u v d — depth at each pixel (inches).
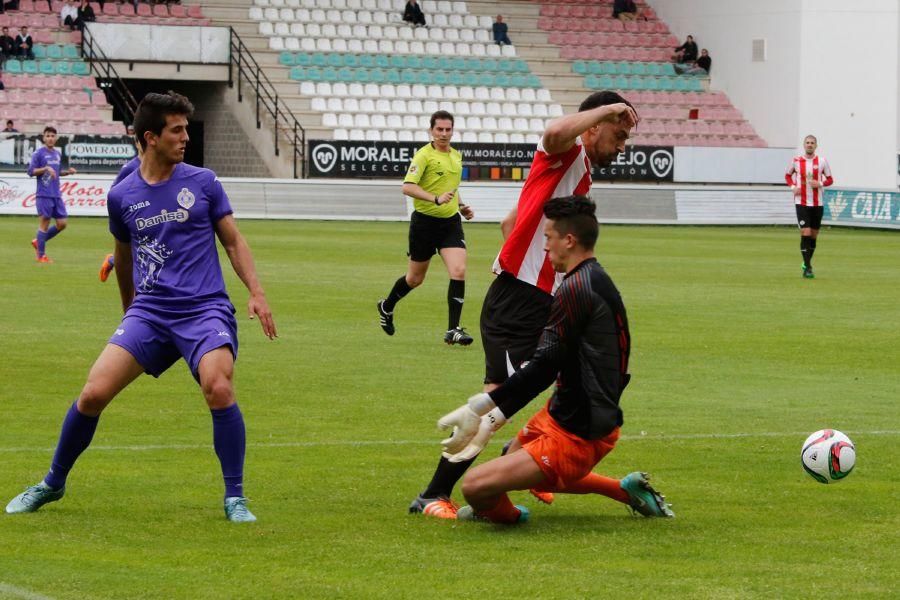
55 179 1390.3
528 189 441.4
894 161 3036.4
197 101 2785.4
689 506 446.9
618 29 3159.5
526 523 419.2
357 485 471.8
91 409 414.6
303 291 1176.8
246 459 514.6
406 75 2827.3
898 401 671.1
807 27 2920.8
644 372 761.0
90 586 339.9
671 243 2014.0
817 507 445.7
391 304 892.6
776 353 844.6
